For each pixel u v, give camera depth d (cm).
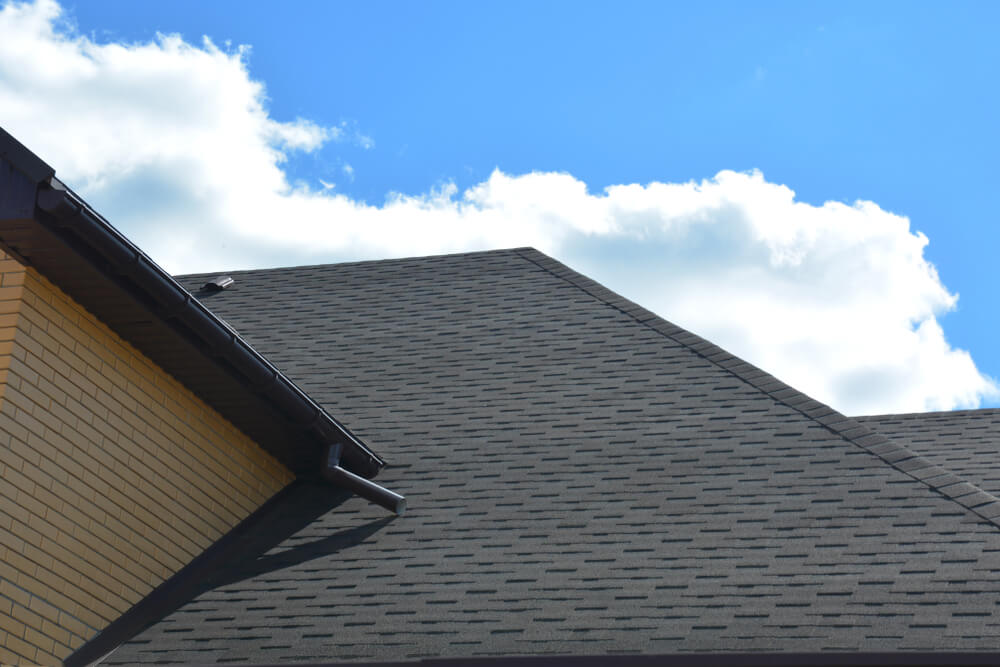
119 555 1039
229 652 971
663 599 948
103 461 1035
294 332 1580
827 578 942
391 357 1483
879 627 863
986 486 1325
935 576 918
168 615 1045
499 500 1161
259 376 1102
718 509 1080
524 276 1677
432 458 1256
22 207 916
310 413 1156
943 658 816
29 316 978
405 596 1017
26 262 979
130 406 1073
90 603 1001
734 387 1311
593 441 1241
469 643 927
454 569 1051
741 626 893
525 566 1036
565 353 1439
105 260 976
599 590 977
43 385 983
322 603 1028
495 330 1520
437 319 1573
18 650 924
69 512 992
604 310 1542
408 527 1141
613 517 1097
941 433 1563
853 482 1089
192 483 1138
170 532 1101
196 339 1067
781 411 1244
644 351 1422
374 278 1731
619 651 882
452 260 1762
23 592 936
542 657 884
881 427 1620
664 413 1276
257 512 1220
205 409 1166
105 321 1052
